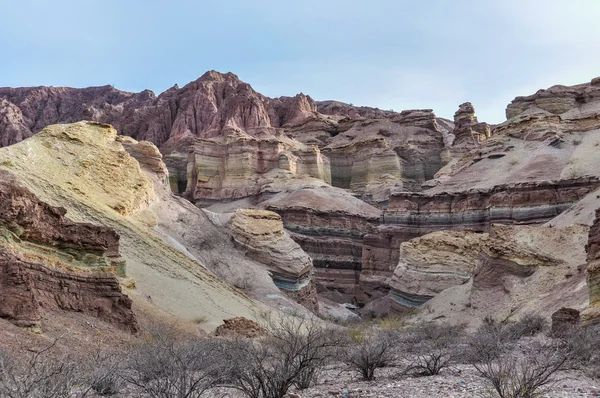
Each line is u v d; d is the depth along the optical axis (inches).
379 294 3383.4
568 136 3636.8
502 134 3954.2
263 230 2632.9
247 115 5689.0
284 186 4542.3
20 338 703.1
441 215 3395.7
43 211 1017.5
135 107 7416.3
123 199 2139.5
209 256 2349.9
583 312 1064.2
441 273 2524.6
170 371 458.3
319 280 3708.2
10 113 5944.9
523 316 1494.8
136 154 2869.1
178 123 6033.5
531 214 2942.9
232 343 682.2
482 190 3272.6
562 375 562.3
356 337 1084.5
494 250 1898.4
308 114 6505.9
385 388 517.3
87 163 2117.4
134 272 1620.3
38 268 933.2
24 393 353.4
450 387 499.2
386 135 5693.9
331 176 5290.4
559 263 1726.1
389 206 3622.0
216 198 4734.3
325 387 546.3
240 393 488.4
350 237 3973.9
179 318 1370.6
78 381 459.5
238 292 1964.8
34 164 1902.1
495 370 528.1
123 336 964.0
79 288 1000.2
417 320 2126.0
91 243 1083.3
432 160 5418.3
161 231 2246.6
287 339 691.4
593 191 2534.5
